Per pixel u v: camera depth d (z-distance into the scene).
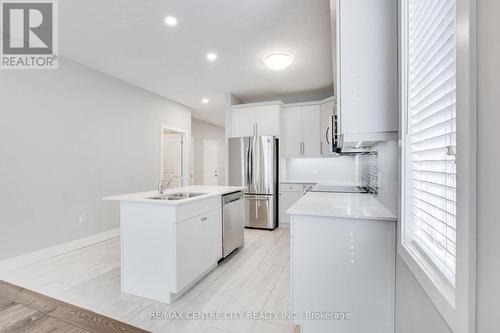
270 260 2.93
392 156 1.50
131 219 2.16
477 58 0.53
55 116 3.12
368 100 1.44
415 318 1.04
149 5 2.22
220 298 2.10
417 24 1.08
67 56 3.21
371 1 1.44
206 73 3.81
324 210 1.61
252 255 3.10
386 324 1.45
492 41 0.48
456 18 0.61
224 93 4.80
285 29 2.62
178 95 4.91
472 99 0.54
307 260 1.57
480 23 0.52
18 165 2.77
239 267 2.73
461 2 0.58
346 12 1.46
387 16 1.42
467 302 0.55
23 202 2.80
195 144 7.18
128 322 1.78
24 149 2.82
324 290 1.55
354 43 1.45
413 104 1.17
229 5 2.22
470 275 0.55
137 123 4.32
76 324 0.89
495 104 0.47
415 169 1.14
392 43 1.41
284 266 2.75
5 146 2.67
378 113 1.42
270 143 4.39
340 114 1.47
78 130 3.37
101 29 2.60
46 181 3.02
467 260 0.55
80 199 3.38
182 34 2.70
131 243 2.15
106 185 3.74
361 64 1.44
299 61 3.40
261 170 4.44
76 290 2.23
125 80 4.06
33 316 0.93
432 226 0.95
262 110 4.65
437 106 0.88
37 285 2.32
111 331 0.86
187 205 2.18
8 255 2.68
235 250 3.27
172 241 2.02
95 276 2.51
